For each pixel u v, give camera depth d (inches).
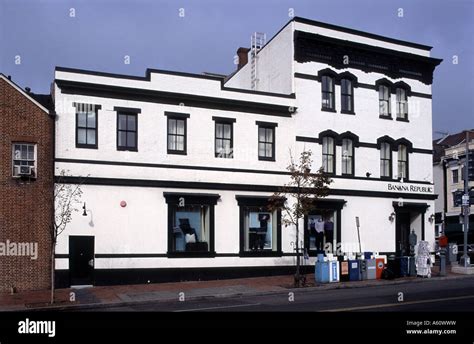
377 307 596.7
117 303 706.2
